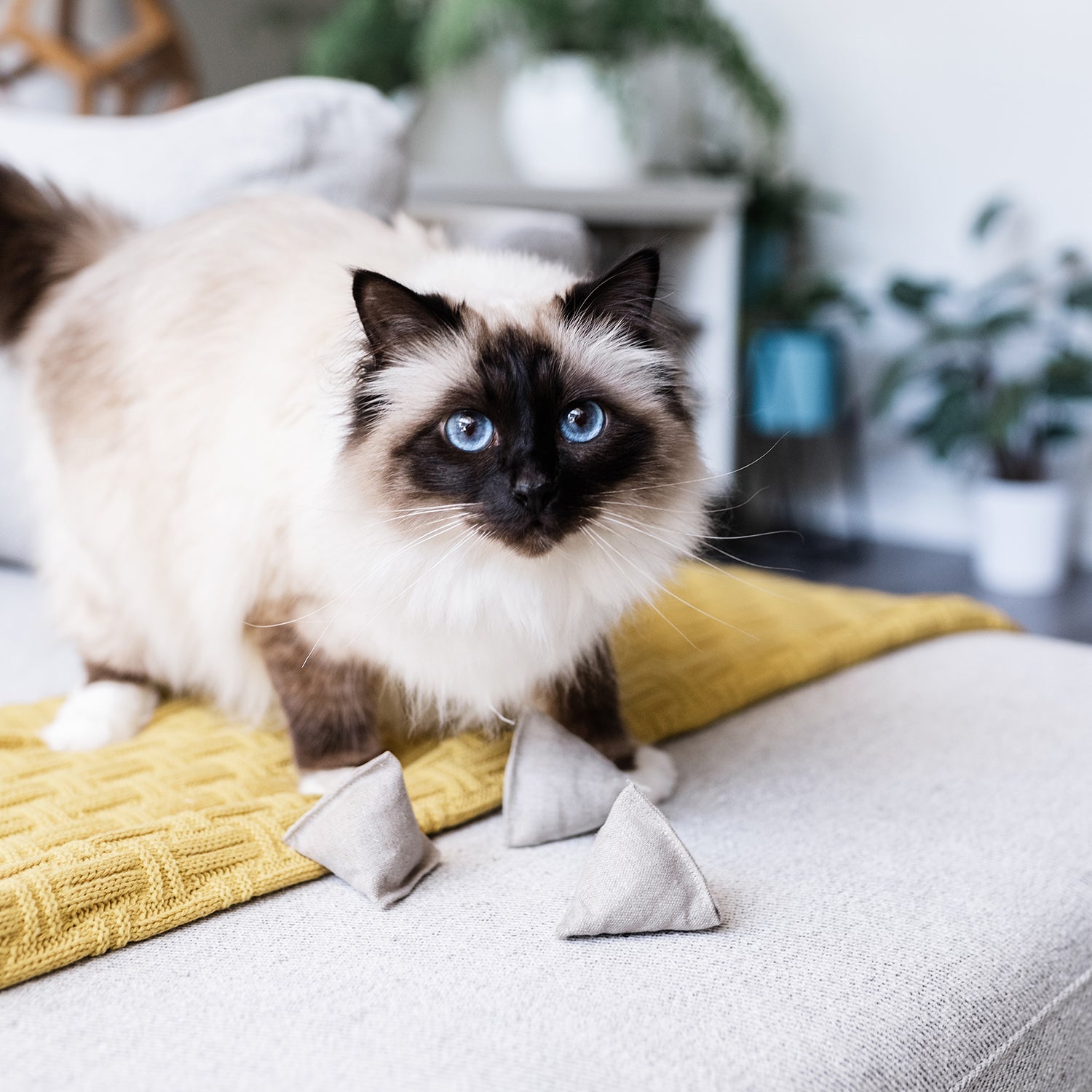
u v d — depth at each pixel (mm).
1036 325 3299
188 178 1598
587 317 1024
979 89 3484
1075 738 1230
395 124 1664
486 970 796
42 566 1353
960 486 3734
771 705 1331
